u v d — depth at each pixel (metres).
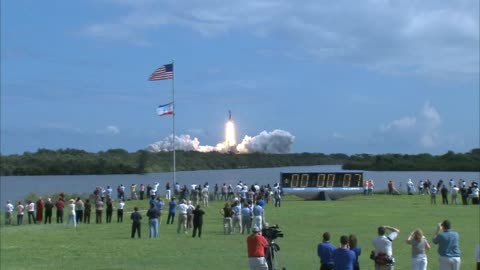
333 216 45.38
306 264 23.50
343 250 15.20
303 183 68.44
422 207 53.75
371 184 72.75
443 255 16.38
